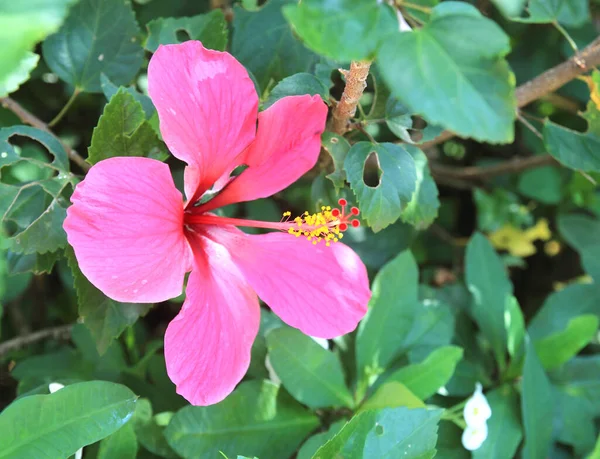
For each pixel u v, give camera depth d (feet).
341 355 1.20
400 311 1.16
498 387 1.23
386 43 0.72
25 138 1.34
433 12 0.74
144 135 0.96
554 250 1.65
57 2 0.61
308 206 1.36
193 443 1.02
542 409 1.17
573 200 1.50
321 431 1.12
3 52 0.60
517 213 1.53
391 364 1.19
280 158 0.99
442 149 1.63
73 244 0.82
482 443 1.14
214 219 0.96
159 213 0.88
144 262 0.86
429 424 0.94
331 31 0.71
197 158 0.92
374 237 1.41
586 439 1.24
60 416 0.88
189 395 0.88
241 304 0.96
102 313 0.97
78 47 1.13
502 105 0.72
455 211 1.59
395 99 1.02
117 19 1.13
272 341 1.07
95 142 0.94
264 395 1.07
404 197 0.98
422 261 1.49
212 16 1.10
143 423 1.05
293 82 0.98
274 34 1.11
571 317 1.34
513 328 1.21
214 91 0.92
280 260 0.98
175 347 0.87
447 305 1.24
